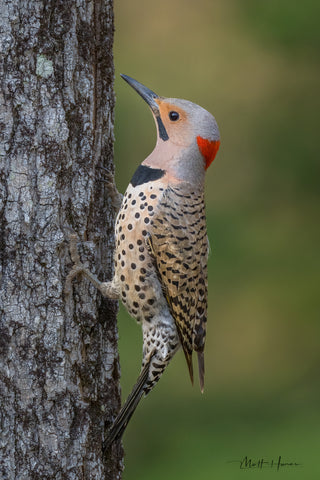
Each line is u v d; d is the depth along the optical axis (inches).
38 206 318.3
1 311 311.7
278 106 742.5
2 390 309.4
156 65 757.9
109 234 363.9
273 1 749.9
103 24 346.3
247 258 704.4
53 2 320.8
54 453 315.3
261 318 698.2
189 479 576.1
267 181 724.0
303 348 695.1
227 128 738.8
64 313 323.9
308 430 618.8
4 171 312.8
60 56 323.3
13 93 313.1
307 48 745.6
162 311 370.6
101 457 336.5
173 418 649.0
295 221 713.0
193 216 371.2
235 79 751.7
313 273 698.2
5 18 311.6
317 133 730.8
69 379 323.3
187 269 368.8
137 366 631.8
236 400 673.0
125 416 354.0
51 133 319.9
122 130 709.3
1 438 308.0
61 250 324.5
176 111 371.9
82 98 331.6
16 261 313.9
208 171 730.2
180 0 775.1
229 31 765.3
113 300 354.3
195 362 687.1
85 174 333.4
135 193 362.6
